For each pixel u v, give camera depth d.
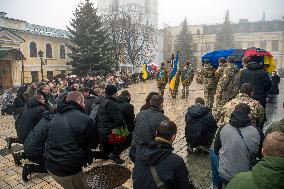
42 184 5.46
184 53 64.75
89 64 31.83
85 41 32.19
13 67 31.62
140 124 4.29
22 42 32.38
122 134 6.12
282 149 1.86
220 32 69.88
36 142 5.41
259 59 12.35
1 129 10.41
